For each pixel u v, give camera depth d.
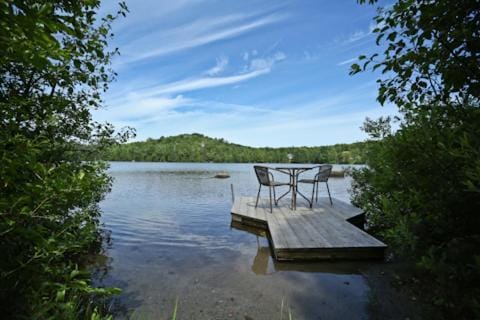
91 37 1.91
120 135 3.34
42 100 1.65
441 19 1.18
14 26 0.74
